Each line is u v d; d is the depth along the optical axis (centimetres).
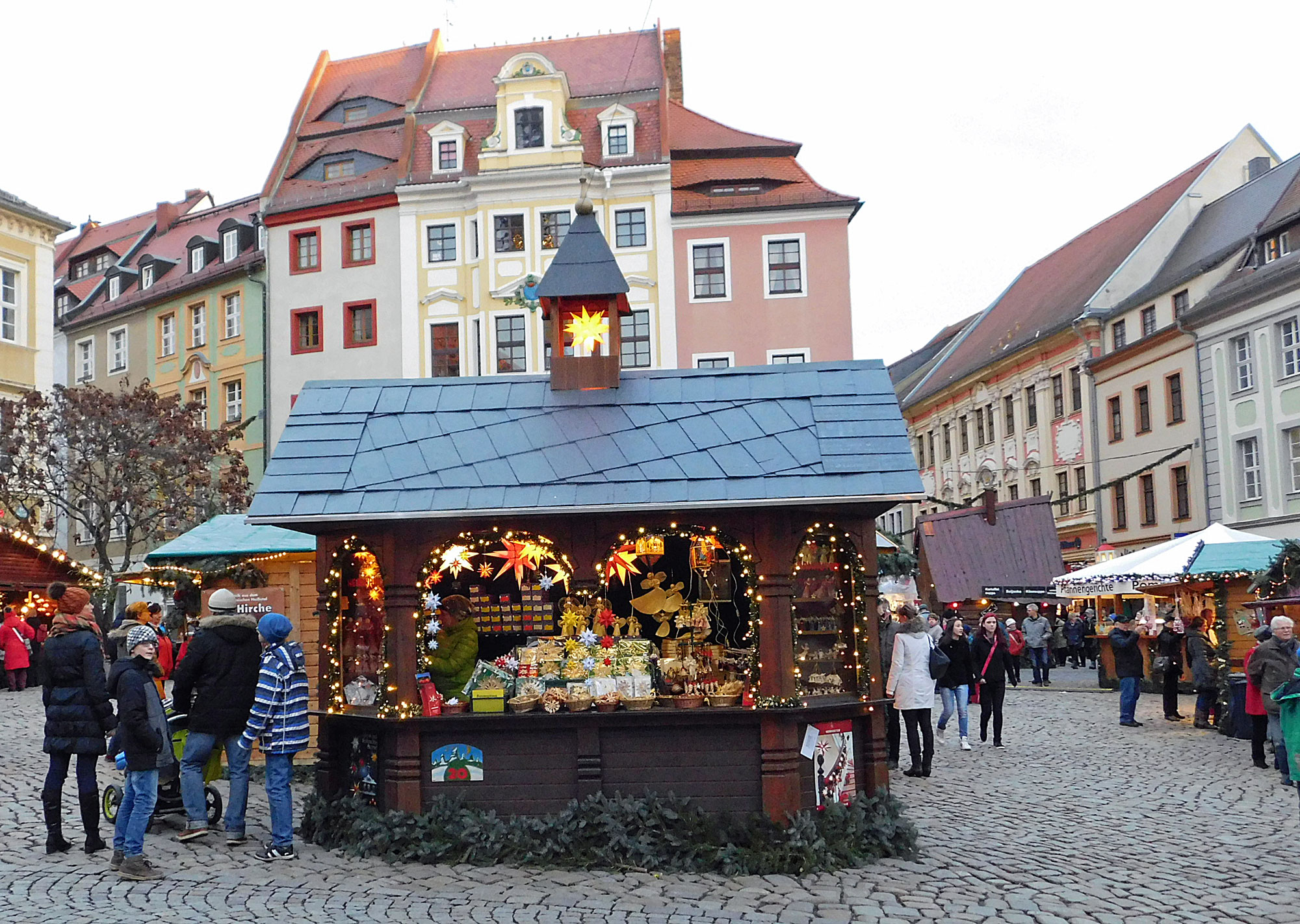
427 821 1005
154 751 934
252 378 5019
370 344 4619
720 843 977
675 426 1107
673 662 1069
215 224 5666
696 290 4416
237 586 1592
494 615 1337
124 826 928
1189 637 2027
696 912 836
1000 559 3825
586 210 1237
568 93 4634
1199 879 953
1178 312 4528
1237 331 4078
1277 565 1922
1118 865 998
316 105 5072
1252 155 5072
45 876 927
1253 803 1295
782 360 4366
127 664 936
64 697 1017
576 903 856
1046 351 5372
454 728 1024
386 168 4681
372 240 4644
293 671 1010
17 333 3741
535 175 4431
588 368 1166
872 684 1094
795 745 1026
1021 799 1330
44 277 3828
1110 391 4888
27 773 1427
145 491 3666
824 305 4372
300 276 4728
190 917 815
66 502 3656
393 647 1033
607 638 1066
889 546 2986
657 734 1027
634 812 991
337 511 1016
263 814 1191
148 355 5497
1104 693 2769
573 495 1024
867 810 1054
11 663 2567
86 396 3691
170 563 1638
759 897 880
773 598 1031
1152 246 4981
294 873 942
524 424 1123
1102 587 2612
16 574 2678
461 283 4525
